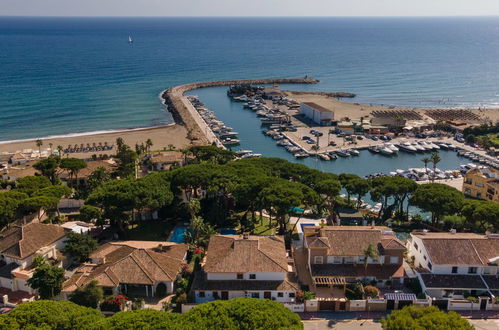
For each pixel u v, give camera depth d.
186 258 84.06
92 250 81.56
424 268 75.56
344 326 64.75
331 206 106.19
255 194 96.75
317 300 68.50
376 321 66.12
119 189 95.25
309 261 76.69
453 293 71.06
